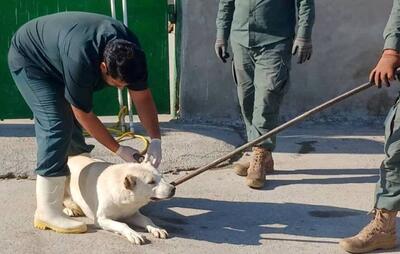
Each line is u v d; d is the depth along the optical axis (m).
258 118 6.27
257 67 6.27
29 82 5.35
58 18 5.27
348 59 7.87
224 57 6.55
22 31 5.41
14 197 6.10
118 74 4.91
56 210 5.48
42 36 5.26
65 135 5.37
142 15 7.69
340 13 7.79
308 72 7.87
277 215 5.84
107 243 5.31
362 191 6.31
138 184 5.27
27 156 6.72
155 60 7.81
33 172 6.57
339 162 6.94
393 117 4.97
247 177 6.36
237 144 7.23
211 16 7.67
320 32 7.81
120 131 7.41
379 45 7.86
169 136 7.27
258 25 6.20
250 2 6.19
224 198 6.13
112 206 5.38
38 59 5.31
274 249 5.29
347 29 7.82
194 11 7.64
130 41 5.11
